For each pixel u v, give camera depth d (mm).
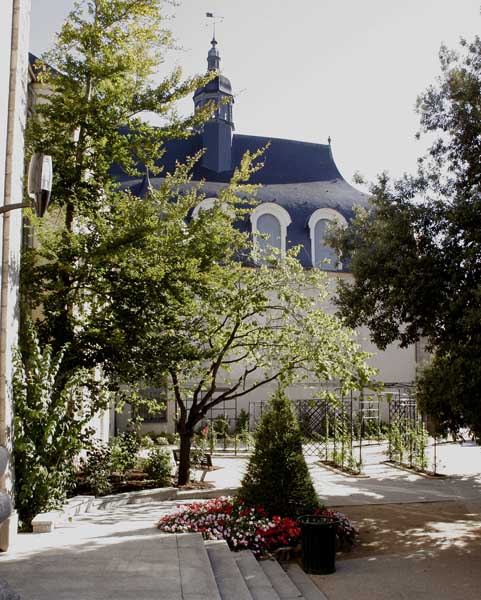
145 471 15383
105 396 13227
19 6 8258
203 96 34438
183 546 7586
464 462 20703
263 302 14359
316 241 32094
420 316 13164
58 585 5805
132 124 12828
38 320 12250
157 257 12008
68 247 11680
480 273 11195
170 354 12695
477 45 12398
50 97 12492
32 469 9000
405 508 13062
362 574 8367
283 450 9836
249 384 28797
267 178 34906
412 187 13148
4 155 7961
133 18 12531
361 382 13703
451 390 9961
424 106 13094
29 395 9445
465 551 9539
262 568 8367
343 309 14438
